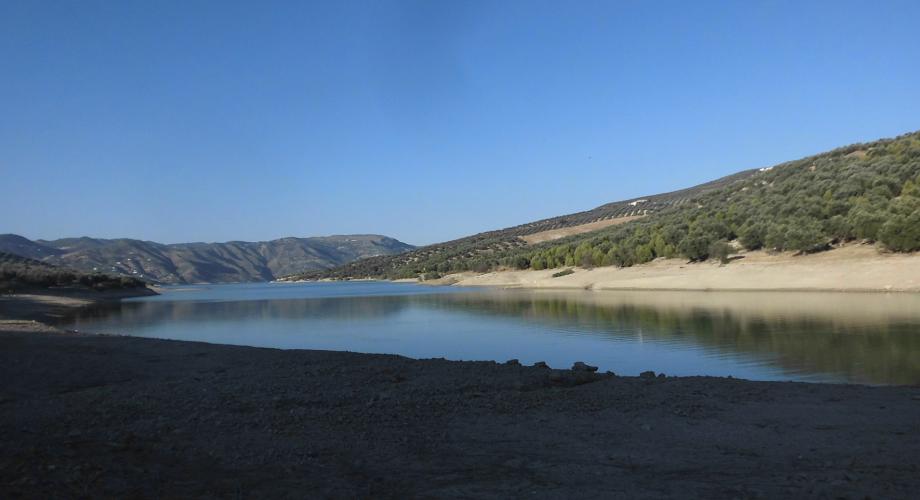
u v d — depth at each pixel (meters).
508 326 36.84
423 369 16.12
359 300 73.56
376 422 10.07
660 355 23.25
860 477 6.80
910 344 23.44
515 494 6.43
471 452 8.27
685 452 8.16
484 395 12.48
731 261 67.56
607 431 9.40
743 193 100.25
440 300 67.38
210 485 6.55
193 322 47.03
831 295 46.66
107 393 12.61
